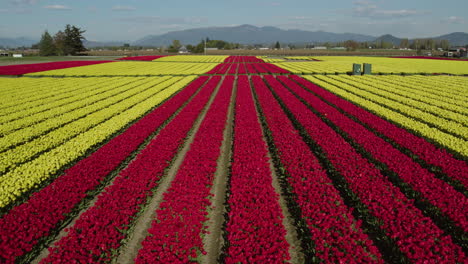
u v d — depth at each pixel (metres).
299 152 15.96
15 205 12.12
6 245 8.94
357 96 34.19
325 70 66.94
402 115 24.81
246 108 28.00
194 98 32.91
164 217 10.22
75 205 11.77
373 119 23.05
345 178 12.98
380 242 9.95
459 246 9.32
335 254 8.55
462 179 12.82
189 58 124.44
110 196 11.64
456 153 16.28
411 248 8.84
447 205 10.86
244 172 13.41
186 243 8.98
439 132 19.64
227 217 11.85
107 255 8.98
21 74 58.97
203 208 11.16
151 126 21.75
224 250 9.84
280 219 10.42
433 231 9.31
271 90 41.59
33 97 35.34
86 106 30.38
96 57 128.62
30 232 9.71
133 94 38.19
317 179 12.98
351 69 69.25
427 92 37.56
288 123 22.38
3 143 18.86
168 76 56.78
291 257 9.98
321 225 9.84
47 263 8.50
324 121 24.53
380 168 14.60
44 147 18.19
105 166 14.51
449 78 50.88
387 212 10.32
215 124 21.95
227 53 189.12
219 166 16.97
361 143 17.38
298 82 45.75
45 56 137.12
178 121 22.84
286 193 13.72
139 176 13.18
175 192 11.77
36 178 13.88
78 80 51.22
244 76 56.09
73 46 153.50
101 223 9.94
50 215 10.66
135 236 11.12
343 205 11.15
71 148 17.61
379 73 59.41
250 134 19.62
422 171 13.44
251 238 9.09
